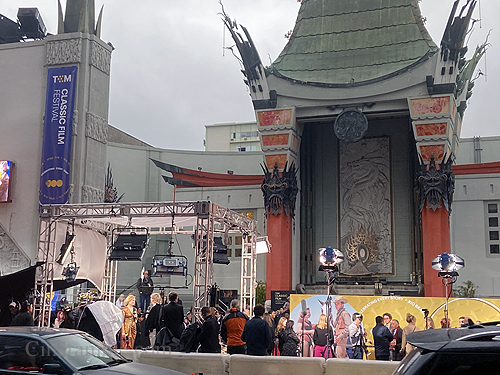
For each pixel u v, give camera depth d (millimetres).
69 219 23766
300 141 46812
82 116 36469
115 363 9758
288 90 43562
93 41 37688
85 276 25609
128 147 61875
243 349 14297
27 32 41438
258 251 27875
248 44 43344
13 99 37531
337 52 45094
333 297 19391
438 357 4859
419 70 40375
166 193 62500
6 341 9445
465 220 42156
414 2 44812
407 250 44625
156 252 58250
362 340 18172
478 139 56719
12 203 36219
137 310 23391
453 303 18953
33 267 21500
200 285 21172
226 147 91875
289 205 44156
